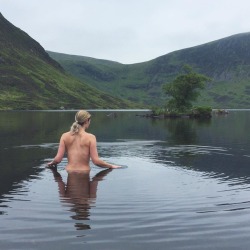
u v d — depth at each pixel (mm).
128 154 19594
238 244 7195
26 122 59219
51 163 15047
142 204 9719
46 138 28906
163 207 9500
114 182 12297
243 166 15859
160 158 18188
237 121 72375
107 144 25062
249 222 8398
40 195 10516
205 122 67562
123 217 8656
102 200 10062
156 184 12102
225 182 12547
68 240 7320
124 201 9969
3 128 42594
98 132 37719
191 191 11148
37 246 7039
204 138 30875
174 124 58812
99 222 8312
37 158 17547
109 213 8930
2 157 17906
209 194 10859
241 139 29766
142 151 21016
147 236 7551
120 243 7203
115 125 52938
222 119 85562
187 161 17219
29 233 7660
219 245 7141
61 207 9375
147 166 15641
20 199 10125
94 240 7332
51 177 12953
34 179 12609
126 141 27281
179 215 8852
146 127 48562
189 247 7055
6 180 12469
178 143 26000
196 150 21594
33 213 8898
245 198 10438
